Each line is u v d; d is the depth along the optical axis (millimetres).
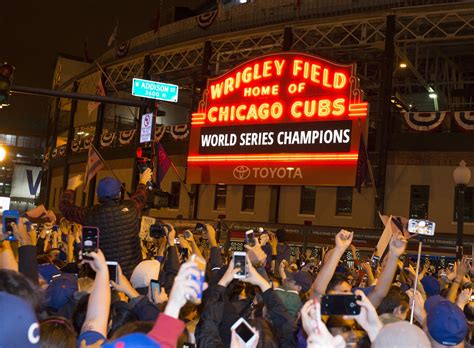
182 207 47031
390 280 6090
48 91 18312
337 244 5781
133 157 52750
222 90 43281
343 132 37750
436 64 43750
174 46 48969
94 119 62406
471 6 36500
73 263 8844
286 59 40688
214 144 43000
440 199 37438
